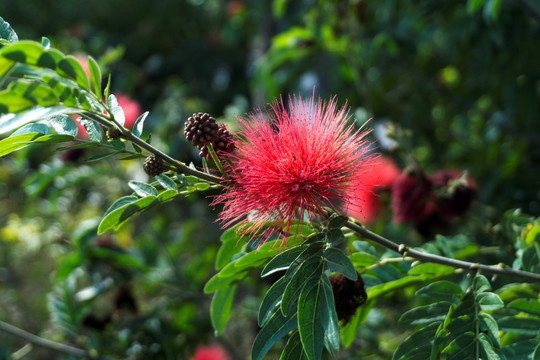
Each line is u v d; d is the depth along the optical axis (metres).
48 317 5.82
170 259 4.80
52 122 2.01
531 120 5.17
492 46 4.92
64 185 5.05
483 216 4.29
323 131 1.96
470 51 5.54
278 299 1.92
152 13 12.78
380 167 3.76
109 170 5.25
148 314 4.39
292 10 7.48
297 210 1.94
